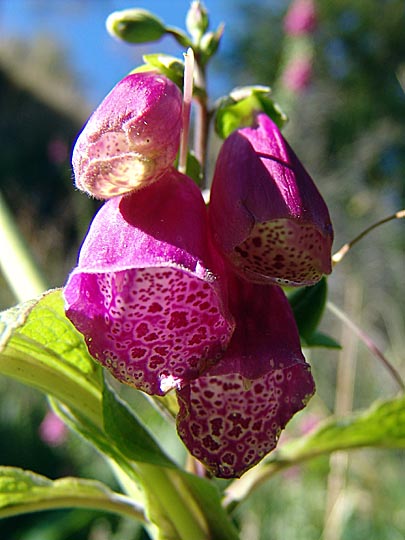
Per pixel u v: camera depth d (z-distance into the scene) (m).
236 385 0.10
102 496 0.14
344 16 1.22
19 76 1.59
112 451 0.13
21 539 0.39
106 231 0.10
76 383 0.12
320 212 0.10
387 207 0.59
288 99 0.79
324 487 0.42
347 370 0.32
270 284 0.11
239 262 0.10
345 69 1.19
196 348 0.10
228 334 0.10
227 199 0.10
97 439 0.13
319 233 0.10
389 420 0.14
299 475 0.42
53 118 1.51
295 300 0.13
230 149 0.11
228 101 0.12
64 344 0.12
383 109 1.14
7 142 1.37
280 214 0.10
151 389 0.10
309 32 0.83
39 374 0.12
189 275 0.10
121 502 0.14
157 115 0.10
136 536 0.39
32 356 0.12
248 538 0.39
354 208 0.58
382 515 0.38
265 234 0.10
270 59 1.43
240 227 0.10
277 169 0.10
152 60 0.12
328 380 0.49
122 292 0.10
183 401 0.10
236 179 0.10
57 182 1.13
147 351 0.10
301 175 0.11
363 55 1.22
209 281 0.09
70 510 0.39
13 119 1.45
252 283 0.11
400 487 0.40
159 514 0.13
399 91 1.17
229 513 0.14
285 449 0.15
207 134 0.13
